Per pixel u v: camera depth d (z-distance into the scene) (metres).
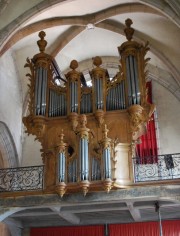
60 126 15.83
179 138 20.73
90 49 22.34
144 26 18.78
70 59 22.80
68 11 18.19
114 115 15.45
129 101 15.33
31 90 16.53
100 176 14.14
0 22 16.00
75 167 14.49
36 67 16.98
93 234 19.59
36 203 15.44
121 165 14.82
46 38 20.33
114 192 14.93
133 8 17.50
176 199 14.45
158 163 17.34
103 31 20.58
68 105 15.91
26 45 20.67
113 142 14.76
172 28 17.70
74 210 17.09
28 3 16.14
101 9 18.23
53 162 15.15
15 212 16.48
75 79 16.47
